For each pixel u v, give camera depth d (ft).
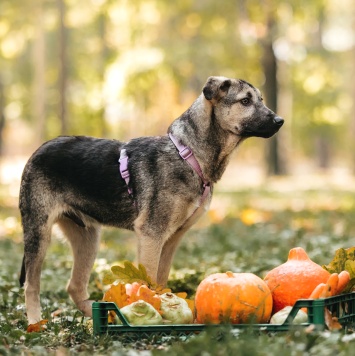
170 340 21.42
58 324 25.73
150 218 27.91
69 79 174.19
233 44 131.13
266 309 21.98
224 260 39.68
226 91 27.96
